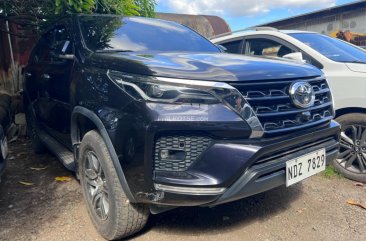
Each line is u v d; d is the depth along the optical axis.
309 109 2.67
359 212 3.21
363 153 3.83
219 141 2.28
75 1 4.95
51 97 3.76
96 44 3.28
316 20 15.79
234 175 2.26
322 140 2.86
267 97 2.43
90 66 2.93
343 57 4.20
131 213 2.55
